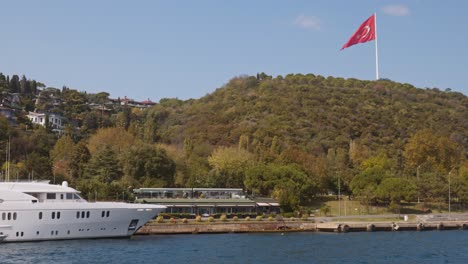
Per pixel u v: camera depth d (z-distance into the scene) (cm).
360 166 19025
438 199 16088
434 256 8425
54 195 8962
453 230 13262
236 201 13338
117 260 7350
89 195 12050
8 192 8525
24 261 7112
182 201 12788
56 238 8788
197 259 7631
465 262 7881
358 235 11619
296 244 9594
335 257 8150
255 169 15600
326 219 13500
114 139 18825
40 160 14238
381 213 15350
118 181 14275
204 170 16312
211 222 11625
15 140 16800
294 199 13725
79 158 15288
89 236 9088
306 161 17650
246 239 10275
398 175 17350
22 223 8494
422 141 19900
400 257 8275
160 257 7700
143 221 9581
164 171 15350
